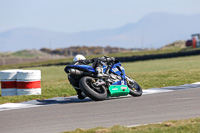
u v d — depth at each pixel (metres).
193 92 41.75
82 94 38.69
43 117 29.16
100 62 37.47
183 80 56.09
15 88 46.62
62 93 45.38
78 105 35.00
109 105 34.06
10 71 46.72
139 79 59.38
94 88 36.84
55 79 74.56
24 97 41.62
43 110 32.66
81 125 25.69
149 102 35.12
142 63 133.88
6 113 31.88
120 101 36.66
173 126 23.16
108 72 38.28
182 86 49.53
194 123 23.75
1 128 25.72
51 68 108.94
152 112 29.59
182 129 22.27
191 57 162.75
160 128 22.88
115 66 39.06
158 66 111.00
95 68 37.66
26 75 44.72
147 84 52.53
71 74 36.34
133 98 38.91
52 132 23.86
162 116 27.77
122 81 39.03
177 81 55.28
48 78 79.75
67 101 38.72
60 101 38.88
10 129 25.23
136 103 34.78
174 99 36.50
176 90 44.91
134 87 40.84
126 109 31.45
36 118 28.83
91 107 33.28
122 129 23.11
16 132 24.25
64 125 25.86
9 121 28.08
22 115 30.47
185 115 27.73
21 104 37.38
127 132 22.12
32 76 44.97
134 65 121.31
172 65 112.81
